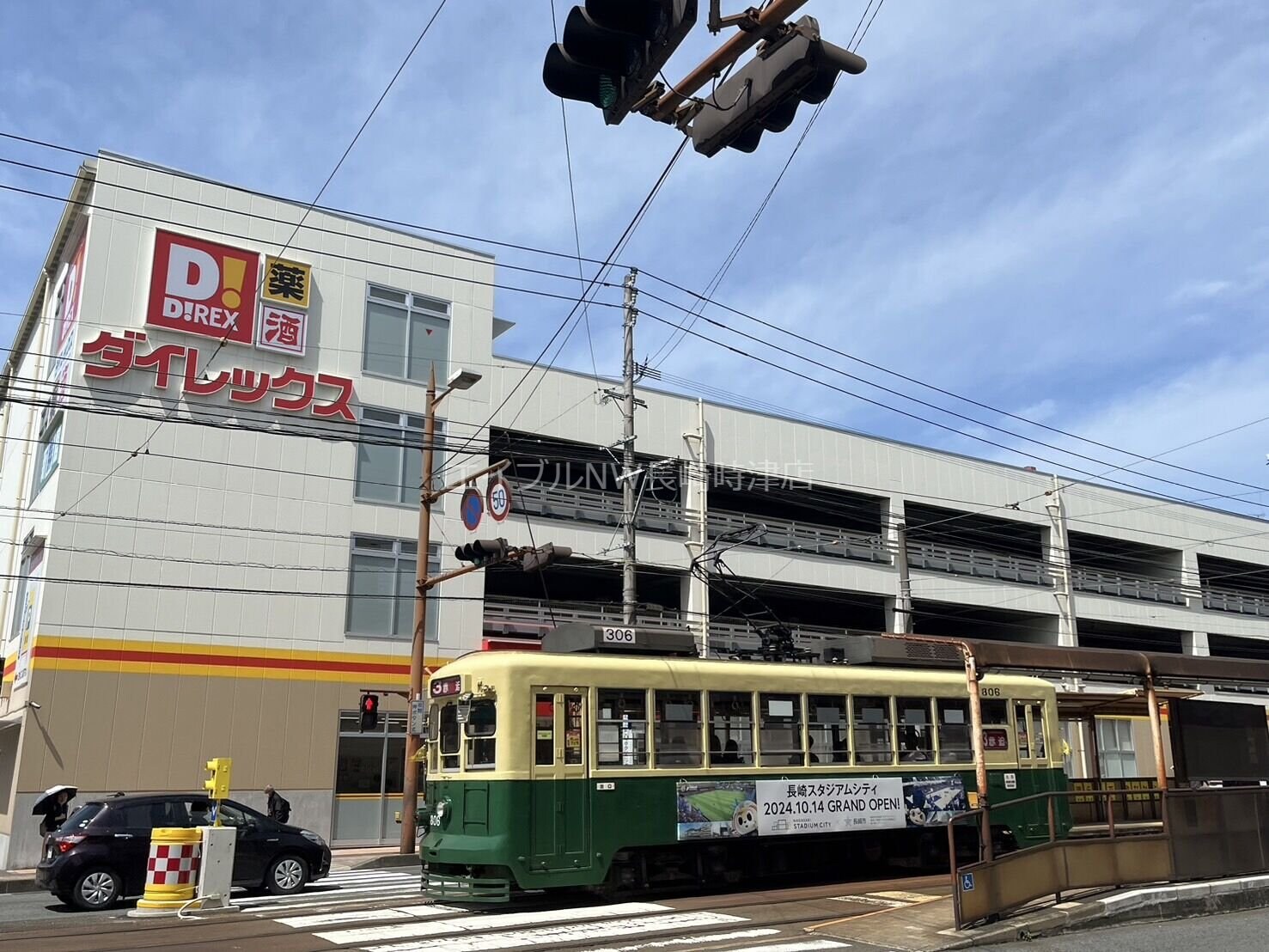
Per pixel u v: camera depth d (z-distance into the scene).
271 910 12.80
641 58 5.07
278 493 25.67
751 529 31.73
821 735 14.78
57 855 14.14
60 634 22.70
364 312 27.66
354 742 25.86
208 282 25.36
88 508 23.34
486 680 12.85
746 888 14.41
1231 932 11.16
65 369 24.44
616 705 13.34
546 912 12.10
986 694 16.69
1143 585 44.03
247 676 24.58
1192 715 18.39
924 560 37.66
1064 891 11.92
